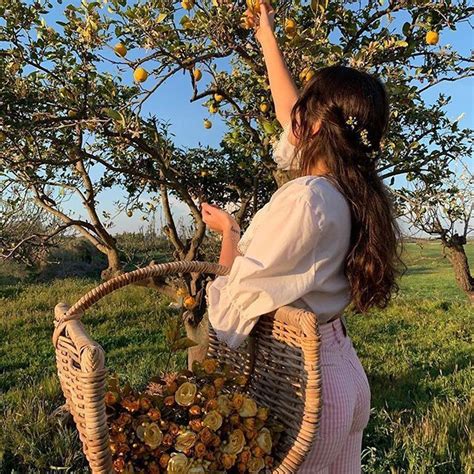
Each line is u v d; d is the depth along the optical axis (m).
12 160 3.53
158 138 3.27
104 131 3.02
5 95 3.09
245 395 1.39
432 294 12.33
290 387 1.36
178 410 1.37
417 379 5.39
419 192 3.71
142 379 4.79
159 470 1.29
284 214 1.36
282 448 1.36
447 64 3.08
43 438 3.71
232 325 1.41
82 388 1.14
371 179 1.48
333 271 1.41
